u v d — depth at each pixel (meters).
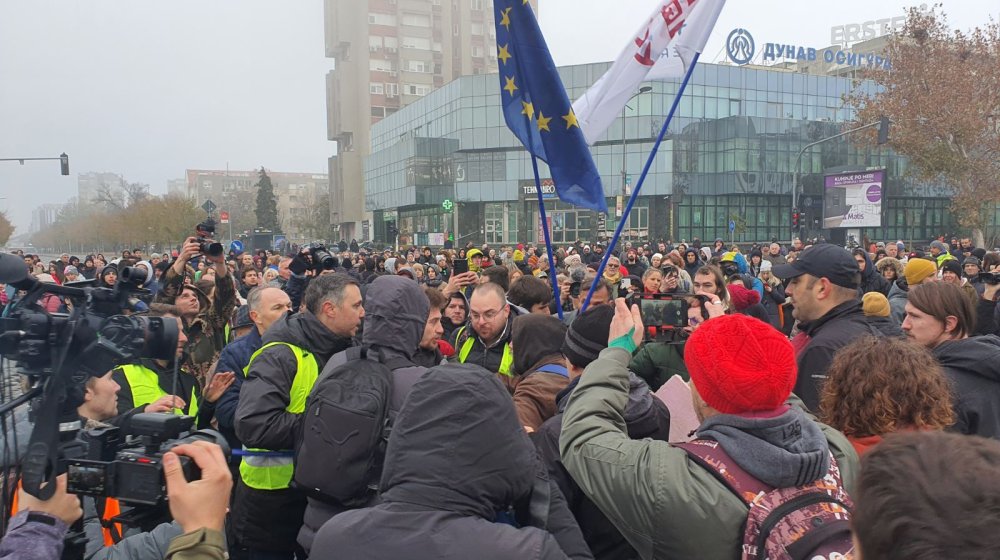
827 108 49.97
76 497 1.58
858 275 3.16
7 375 1.49
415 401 1.66
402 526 1.53
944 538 0.82
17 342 1.46
